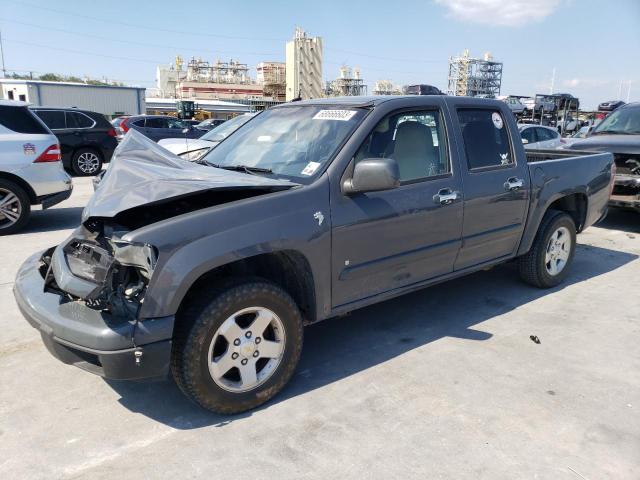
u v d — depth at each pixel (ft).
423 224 12.43
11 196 24.40
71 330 8.98
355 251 11.29
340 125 11.92
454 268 13.87
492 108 14.69
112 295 8.87
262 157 12.50
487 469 8.61
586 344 13.24
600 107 87.92
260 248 9.75
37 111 45.88
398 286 12.55
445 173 13.09
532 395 10.82
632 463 8.76
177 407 10.46
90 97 129.29
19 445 9.29
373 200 11.44
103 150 48.47
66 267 9.72
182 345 9.26
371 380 11.43
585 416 10.09
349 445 9.22
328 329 14.14
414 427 9.72
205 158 13.93
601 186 18.12
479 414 10.12
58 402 10.66
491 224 14.24
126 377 8.94
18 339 13.52
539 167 15.65
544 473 8.52
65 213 30.27
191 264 9.00
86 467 8.70
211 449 9.14
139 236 8.79
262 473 8.54
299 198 10.41
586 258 21.13
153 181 9.88
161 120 60.34
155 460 8.86
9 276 18.42
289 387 11.18
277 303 10.19
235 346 9.83
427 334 13.78
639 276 18.78
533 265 16.55
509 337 13.61
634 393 10.95
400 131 12.34
